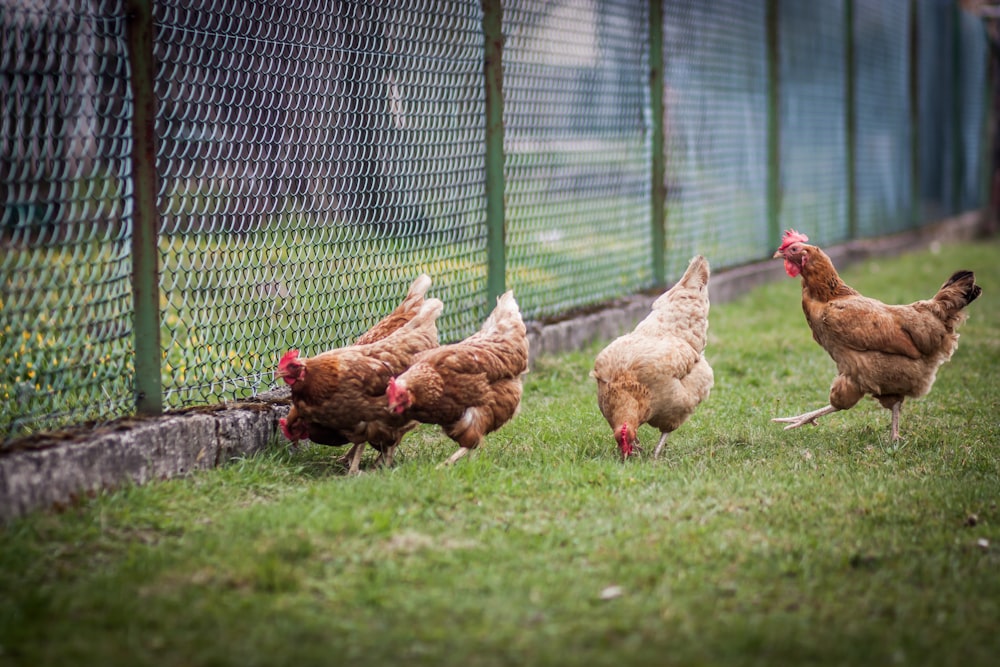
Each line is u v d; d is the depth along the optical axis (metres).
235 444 5.38
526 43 7.96
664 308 5.99
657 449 5.80
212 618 3.55
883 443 5.94
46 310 4.92
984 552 4.23
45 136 4.84
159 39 5.15
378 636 3.44
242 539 4.22
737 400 7.06
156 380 5.20
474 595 3.77
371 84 6.39
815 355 8.46
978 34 21.09
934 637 3.48
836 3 14.42
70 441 4.64
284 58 5.76
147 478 4.91
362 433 5.35
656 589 3.82
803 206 13.75
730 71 11.49
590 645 3.41
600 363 5.70
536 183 8.21
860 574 3.99
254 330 6.08
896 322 5.81
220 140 5.49
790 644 3.39
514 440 5.95
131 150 5.02
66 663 3.28
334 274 6.22
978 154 21.17
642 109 9.63
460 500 4.76
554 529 4.41
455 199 7.25
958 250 16.72
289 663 3.26
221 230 5.59
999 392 7.20
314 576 3.92
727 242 11.84
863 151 15.72
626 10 9.23
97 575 3.92
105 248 5.48
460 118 7.25
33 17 4.88
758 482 5.08
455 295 7.32
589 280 9.06
